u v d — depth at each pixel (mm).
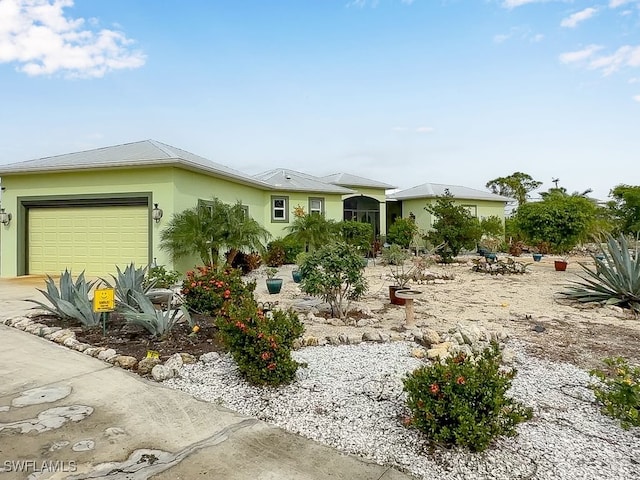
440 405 2863
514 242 23391
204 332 5770
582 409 3535
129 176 11820
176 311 5758
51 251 12766
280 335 4090
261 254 14516
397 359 4820
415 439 3033
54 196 12523
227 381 4195
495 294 9953
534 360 4871
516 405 3225
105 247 12227
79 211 12469
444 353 4836
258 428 3240
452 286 11344
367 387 3998
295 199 19141
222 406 3645
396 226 22359
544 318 7219
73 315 6141
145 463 2734
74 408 3564
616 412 3227
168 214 11484
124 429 3199
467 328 5758
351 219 22828
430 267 15602
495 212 27078
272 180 19219
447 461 2762
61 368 4566
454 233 17312
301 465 2730
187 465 2717
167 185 11492
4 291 10195
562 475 2598
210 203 12781
